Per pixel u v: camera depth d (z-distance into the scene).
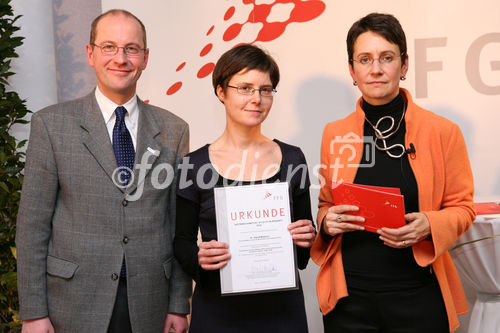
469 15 2.56
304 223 1.47
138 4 2.74
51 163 1.59
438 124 1.55
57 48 2.93
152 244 1.64
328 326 1.62
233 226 1.43
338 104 2.66
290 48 2.68
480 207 2.30
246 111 1.50
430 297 1.49
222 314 1.48
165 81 2.75
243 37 2.71
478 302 2.16
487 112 2.58
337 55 2.65
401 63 1.56
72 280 1.57
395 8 2.60
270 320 1.47
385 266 1.50
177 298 1.73
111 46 1.64
